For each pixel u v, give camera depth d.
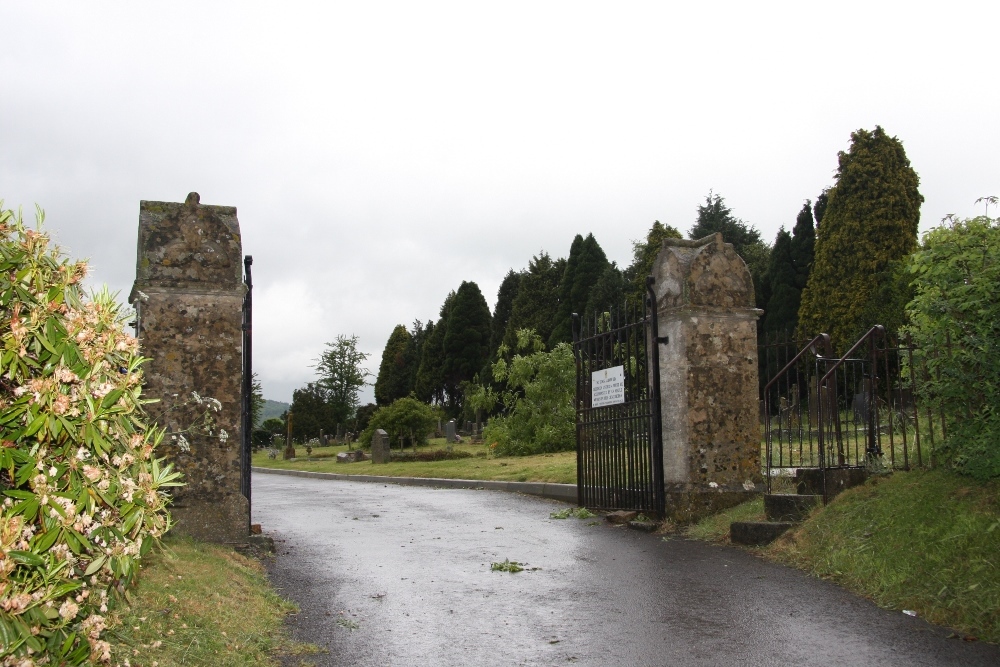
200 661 4.91
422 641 5.90
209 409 9.11
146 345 9.05
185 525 8.95
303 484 22.22
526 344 27.30
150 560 6.77
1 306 3.65
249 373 9.61
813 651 5.48
